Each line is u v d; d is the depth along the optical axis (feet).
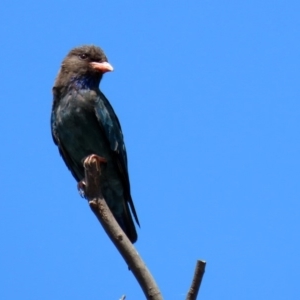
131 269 24.93
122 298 24.63
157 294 24.21
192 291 22.21
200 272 22.07
